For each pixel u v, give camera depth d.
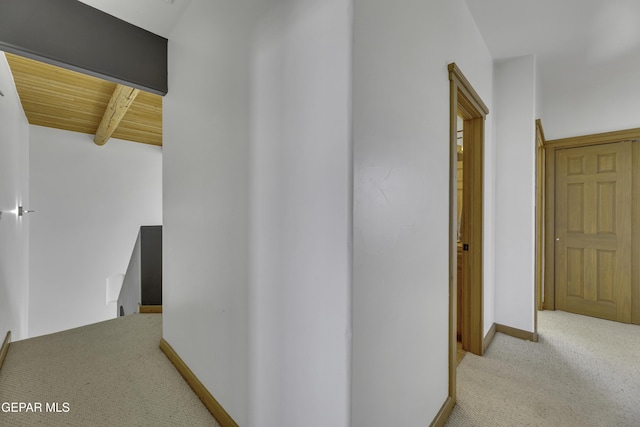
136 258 3.78
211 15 1.63
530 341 2.54
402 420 1.20
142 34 2.07
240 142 1.40
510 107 2.69
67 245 4.75
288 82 1.13
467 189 2.34
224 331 1.52
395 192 1.14
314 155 1.02
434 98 1.45
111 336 2.54
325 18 0.98
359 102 0.93
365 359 0.98
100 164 5.07
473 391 1.80
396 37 1.13
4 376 1.91
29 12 1.64
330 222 0.96
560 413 1.61
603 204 3.12
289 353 1.13
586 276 3.22
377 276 1.04
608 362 2.18
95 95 3.55
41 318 4.51
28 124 4.36
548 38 2.32
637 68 2.83
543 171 3.43
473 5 1.94
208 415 1.58
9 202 2.80
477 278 2.29
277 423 1.19
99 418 1.54
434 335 1.47
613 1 1.91
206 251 1.69
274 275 1.20
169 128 2.16
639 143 2.93
